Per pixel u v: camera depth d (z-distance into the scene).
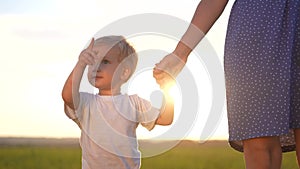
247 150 3.16
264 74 3.06
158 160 15.77
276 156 3.14
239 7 3.16
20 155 18.33
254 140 3.12
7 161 17.06
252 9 3.11
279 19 3.06
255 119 3.08
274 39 3.06
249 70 3.09
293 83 3.09
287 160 12.61
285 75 3.05
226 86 3.19
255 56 3.07
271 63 3.05
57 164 16.89
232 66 3.14
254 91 3.08
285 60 3.05
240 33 3.12
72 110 3.36
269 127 3.05
